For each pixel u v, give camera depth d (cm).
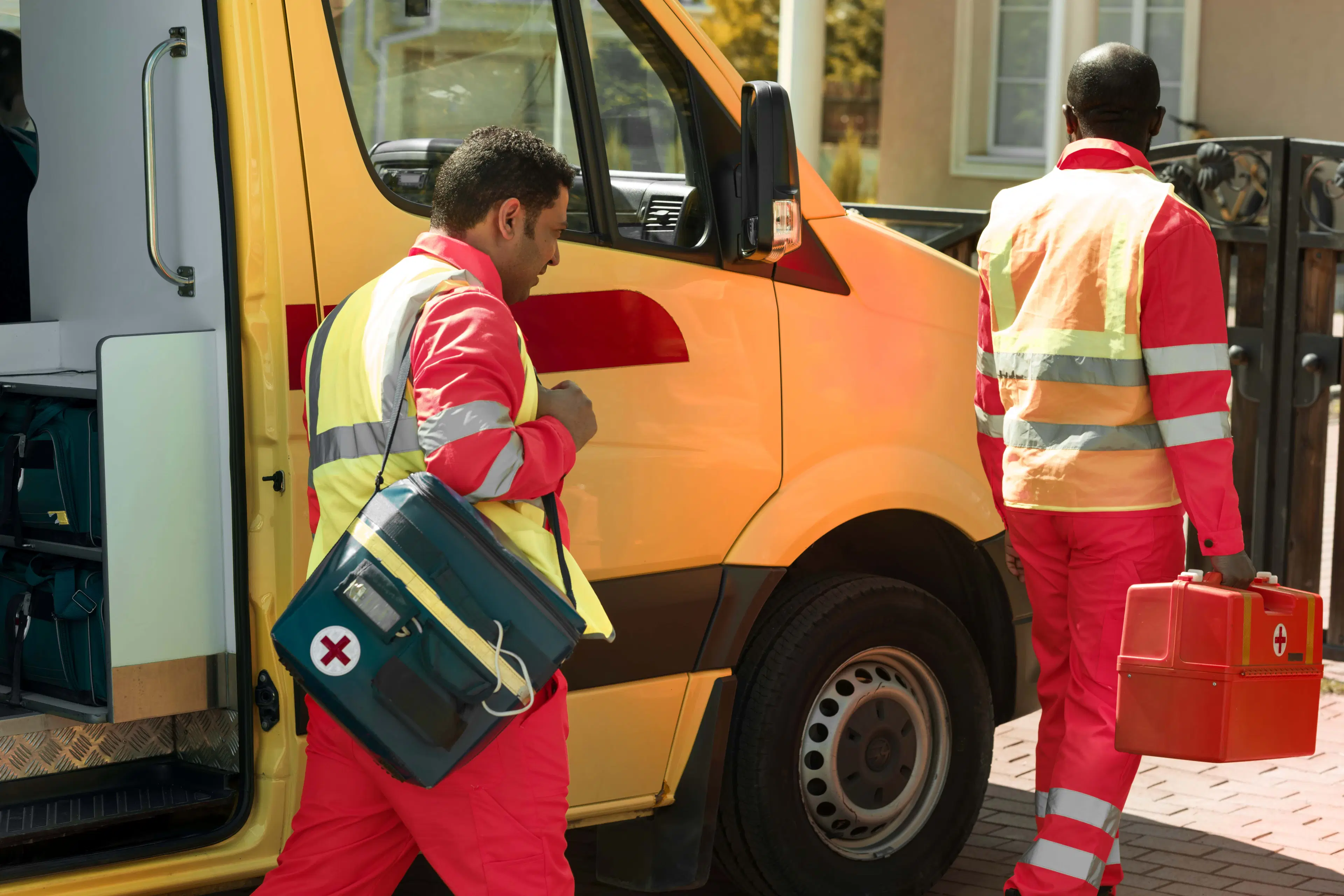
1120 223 426
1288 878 535
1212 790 626
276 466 370
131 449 365
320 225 375
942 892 526
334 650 300
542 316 411
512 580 306
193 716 394
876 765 499
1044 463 439
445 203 334
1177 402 418
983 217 877
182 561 374
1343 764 655
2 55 484
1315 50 1819
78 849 362
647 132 439
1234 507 418
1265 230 784
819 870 483
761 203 429
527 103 418
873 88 2831
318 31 377
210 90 366
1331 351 766
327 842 334
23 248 491
